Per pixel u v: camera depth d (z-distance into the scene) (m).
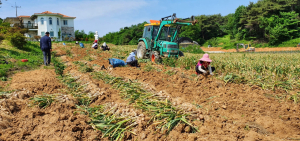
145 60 11.66
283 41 41.38
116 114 4.28
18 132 3.35
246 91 5.91
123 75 8.03
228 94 5.59
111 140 3.49
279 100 5.18
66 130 3.47
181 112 4.27
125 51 17.34
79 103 5.01
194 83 6.69
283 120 4.11
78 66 9.60
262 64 8.45
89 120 4.01
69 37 40.72
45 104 4.57
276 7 43.66
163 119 4.02
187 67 9.75
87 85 6.35
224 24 82.50
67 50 16.50
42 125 3.62
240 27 52.44
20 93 4.96
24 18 41.19
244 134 3.53
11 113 3.95
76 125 3.69
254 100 5.14
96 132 3.61
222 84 6.51
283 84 6.16
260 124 3.95
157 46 11.55
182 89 6.22
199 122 3.97
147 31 12.68
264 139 3.36
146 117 4.07
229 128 3.80
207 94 5.71
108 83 6.82
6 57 10.09
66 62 11.31
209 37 69.38
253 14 47.59
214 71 8.02
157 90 6.16
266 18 43.78
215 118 4.18
